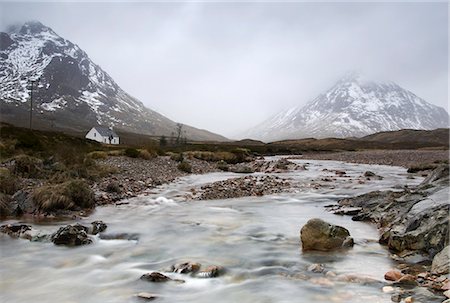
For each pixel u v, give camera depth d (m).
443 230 10.66
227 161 57.25
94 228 13.89
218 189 24.89
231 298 8.30
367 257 11.04
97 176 25.97
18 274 9.97
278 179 32.75
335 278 9.27
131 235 13.61
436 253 10.40
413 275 9.21
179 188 25.81
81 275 9.88
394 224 13.12
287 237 13.40
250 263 10.60
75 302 8.27
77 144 61.28
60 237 12.49
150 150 47.47
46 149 37.09
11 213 16.17
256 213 17.75
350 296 8.12
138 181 26.98
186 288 8.89
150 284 9.16
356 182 30.75
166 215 17.08
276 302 8.01
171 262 10.76
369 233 13.87
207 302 8.12
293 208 19.09
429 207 12.72
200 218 16.52
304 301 8.00
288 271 9.93
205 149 88.44
